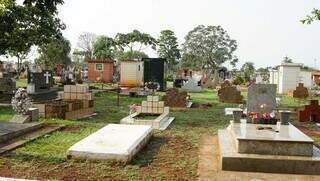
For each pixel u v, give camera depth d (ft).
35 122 42.98
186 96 73.67
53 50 201.77
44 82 79.97
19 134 36.96
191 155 31.63
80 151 28.66
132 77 107.34
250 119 39.22
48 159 28.81
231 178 25.61
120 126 38.50
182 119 54.34
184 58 321.52
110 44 227.61
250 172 27.22
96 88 111.04
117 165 27.86
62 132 40.11
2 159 28.66
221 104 79.15
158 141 37.27
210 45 326.65
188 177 25.57
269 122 37.99
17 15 79.15
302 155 28.35
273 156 28.02
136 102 79.15
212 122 51.72
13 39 79.77
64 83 120.26
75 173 25.80
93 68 161.79
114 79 161.58
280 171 27.30
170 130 44.01
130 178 25.03
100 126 44.34
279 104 77.97
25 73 174.09
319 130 47.21
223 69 207.51
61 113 49.55
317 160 27.14
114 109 65.51
